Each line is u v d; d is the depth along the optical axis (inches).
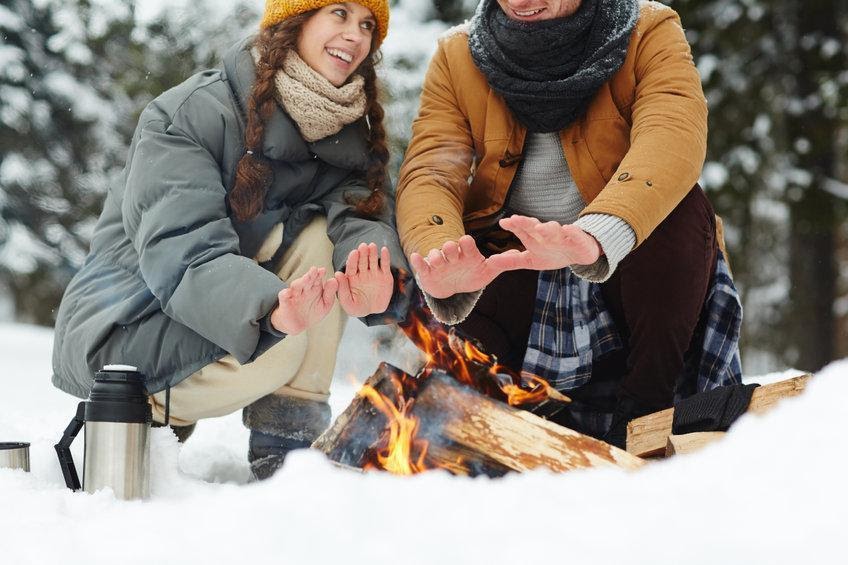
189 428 114.6
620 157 109.3
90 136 428.8
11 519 72.2
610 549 56.9
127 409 87.6
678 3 338.0
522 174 113.3
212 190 102.3
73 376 106.6
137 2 301.4
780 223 447.5
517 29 105.0
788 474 62.8
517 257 90.3
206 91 108.0
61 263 434.9
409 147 115.0
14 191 424.8
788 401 72.7
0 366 292.2
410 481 67.9
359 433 87.4
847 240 551.5
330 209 110.7
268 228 108.9
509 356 117.3
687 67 107.3
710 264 108.0
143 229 100.0
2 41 409.7
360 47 109.4
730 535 57.1
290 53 108.0
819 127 362.6
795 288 398.3
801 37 357.1
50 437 106.0
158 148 103.7
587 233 91.0
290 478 65.4
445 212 106.5
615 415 107.5
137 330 101.5
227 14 299.4
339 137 112.0
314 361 108.7
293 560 57.5
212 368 104.2
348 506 61.7
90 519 70.9
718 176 342.3
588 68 105.0
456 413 87.3
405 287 103.0
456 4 307.0
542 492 65.9
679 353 105.6
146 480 89.1
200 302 94.4
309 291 89.0
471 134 114.9
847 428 65.7
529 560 56.2
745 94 353.1
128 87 350.9
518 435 85.5
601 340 112.4
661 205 96.9
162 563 59.6
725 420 87.1
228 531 61.4
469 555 57.0
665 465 69.7
